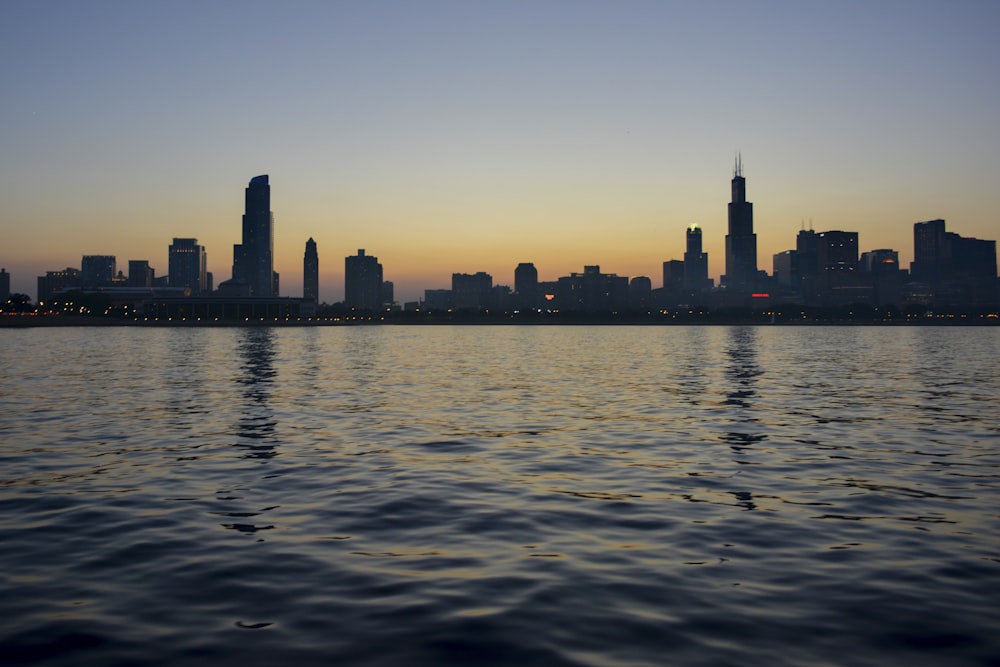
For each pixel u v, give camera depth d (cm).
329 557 1867
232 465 3144
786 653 1307
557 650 1321
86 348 16800
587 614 1484
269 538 2039
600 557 1866
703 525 2167
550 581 1681
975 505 2411
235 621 1455
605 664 1266
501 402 5822
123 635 1391
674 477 2892
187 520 2233
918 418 4794
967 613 1484
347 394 6456
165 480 2828
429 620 1457
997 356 14088
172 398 6031
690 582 1670
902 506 2398
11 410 5147
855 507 2386
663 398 6141
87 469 3045
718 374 9088
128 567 1786
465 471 3022
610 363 11612
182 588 1641
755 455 3409
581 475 2936
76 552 1908
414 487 2711
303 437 3953
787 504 2431
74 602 1556
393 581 1684
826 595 1585
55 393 6397
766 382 7831
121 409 5234
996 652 1309
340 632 1402
